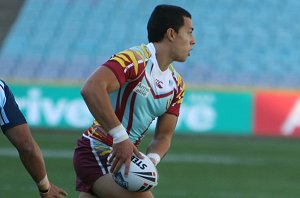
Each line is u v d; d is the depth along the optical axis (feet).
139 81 51.16
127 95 51.55
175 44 52.21
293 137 185.06
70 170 126.31
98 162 52.95
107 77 49.14
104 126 49.29
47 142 167.12
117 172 49.75
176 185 112.68
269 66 223.92
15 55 230.68
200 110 186.50
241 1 251.60
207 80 217.15
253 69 222.28
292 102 185.37
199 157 148.97
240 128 185.88
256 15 245.86
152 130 184.34
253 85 215.92
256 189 110.42
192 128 186.39
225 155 153.07
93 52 232.12
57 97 189.06
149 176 49.44
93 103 48.73
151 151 55.31
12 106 43.86
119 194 51.78
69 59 228.02
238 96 185.68
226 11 247.50
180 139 180.65
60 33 241.14
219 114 185.88
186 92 186.80
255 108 185.57
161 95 52.49
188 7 249.75
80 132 188.14
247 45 232.53
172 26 51.98
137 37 238.89
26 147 43.78
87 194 54.44
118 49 234.17
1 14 249.55
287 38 236.22
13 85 189.88
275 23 242.78
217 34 237.04
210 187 111.45
